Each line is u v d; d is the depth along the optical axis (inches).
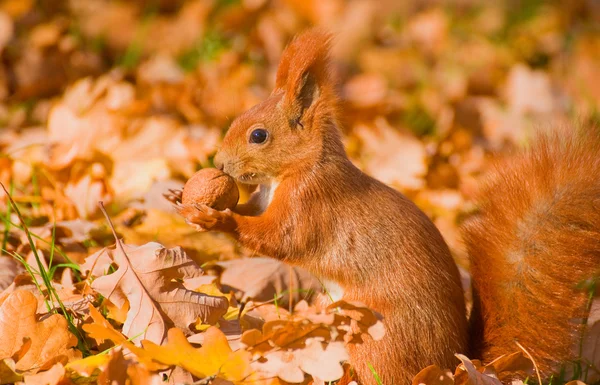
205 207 281.3
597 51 778.8
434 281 284.0
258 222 286.8
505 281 285.1
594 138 298.8
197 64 669.9
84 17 717.3
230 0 773.9
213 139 498.3
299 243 286.8
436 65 752.3
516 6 863.7
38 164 427.5
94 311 263.4
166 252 278.2
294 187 289.7
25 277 303.4
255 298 337.4
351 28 780.0
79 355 264.8
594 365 313.4
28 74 617.3
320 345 246.4
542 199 287.0
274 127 295.0
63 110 490.0
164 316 270.4
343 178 292.0
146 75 629.9
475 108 638.5
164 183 422.3
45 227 358.0
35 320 261.6
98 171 424.2
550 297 280.4
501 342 285.9
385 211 289.3
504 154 322.7
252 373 247.1
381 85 697.6
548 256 281.4
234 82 627.5
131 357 254.8
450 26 812.6
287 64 306.7
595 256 279.7
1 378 248.4
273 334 244.5
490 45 787.4
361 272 283.9
